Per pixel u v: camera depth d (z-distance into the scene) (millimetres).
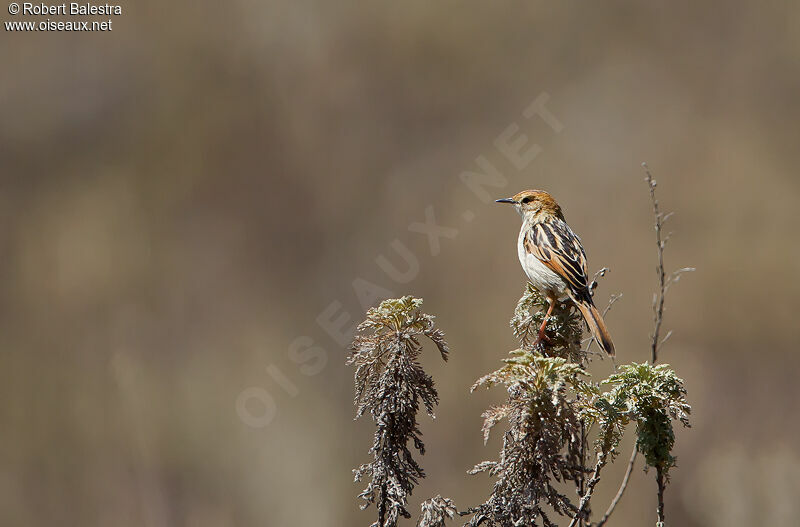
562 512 4281
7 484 12766
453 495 12688
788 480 12094
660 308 5766
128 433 13430
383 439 4441
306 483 13648
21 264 15000
